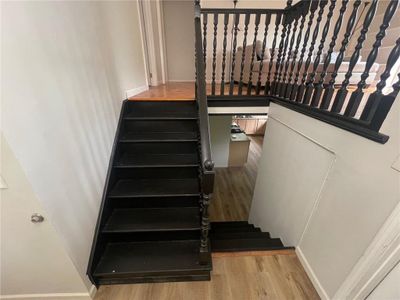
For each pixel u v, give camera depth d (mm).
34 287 1273
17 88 837
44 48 1010
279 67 2174
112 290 1389
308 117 1545
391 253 908
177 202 1776
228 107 2334
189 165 1883
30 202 942
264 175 2586
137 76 2775
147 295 1359
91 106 1511
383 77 943
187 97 2471
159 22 3971
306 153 1606
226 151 5215
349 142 1129
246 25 1994
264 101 2324
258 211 2854
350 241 1099
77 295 1326
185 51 4898
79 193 1277
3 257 1113
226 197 4312
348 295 1114
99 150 1603
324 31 1390
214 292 1373
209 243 1606
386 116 911
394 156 851
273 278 1460
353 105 1122
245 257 1614
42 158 965
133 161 1948
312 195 1514
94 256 1393
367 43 3391
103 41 1765
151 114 2314
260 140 7418
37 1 969
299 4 1692
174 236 1627
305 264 1515
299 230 1682
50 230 1038
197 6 1752
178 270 1423
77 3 1361
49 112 1029
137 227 1582
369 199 982
